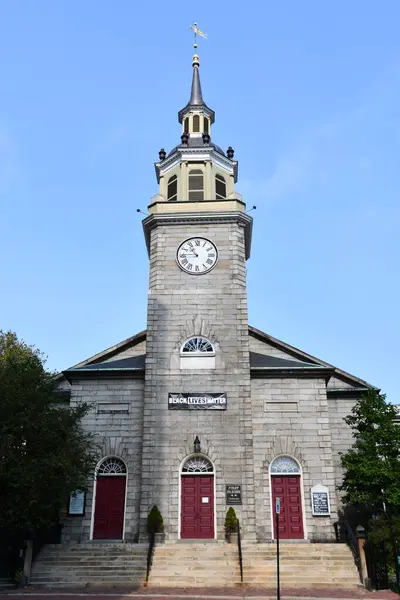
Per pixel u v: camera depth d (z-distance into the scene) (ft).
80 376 92.89
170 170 109.19
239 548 69.77
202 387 88.63
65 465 71.15
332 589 65.31
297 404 89.97
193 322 93.04
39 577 68.18
